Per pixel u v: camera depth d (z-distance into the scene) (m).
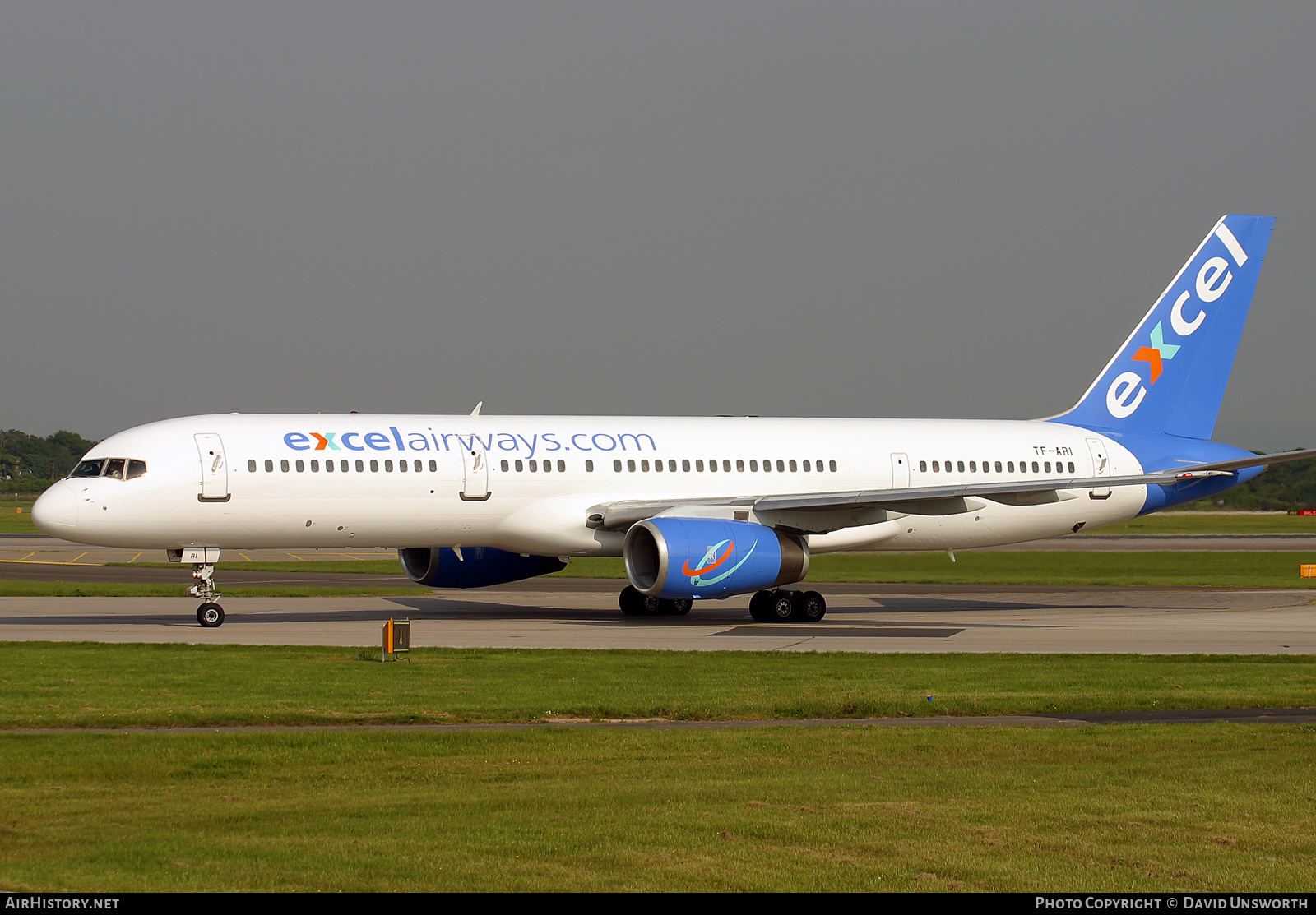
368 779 53.31
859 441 150.12
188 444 122.75
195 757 56.44
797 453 146.50
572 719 69.81
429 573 146.25
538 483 133.88
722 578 125.94
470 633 120.50
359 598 167.38
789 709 71.81
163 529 121.38
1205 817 47.78
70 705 70.06
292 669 86.56
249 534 125.25
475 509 131.88
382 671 86.56
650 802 49.41
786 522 135.50
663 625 131.62
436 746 60.00
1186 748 61.12
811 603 136.75
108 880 38.50
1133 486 158.62
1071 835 45.16
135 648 100.81
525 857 41.66
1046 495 135.38
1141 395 163.00
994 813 48.06
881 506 133.88
